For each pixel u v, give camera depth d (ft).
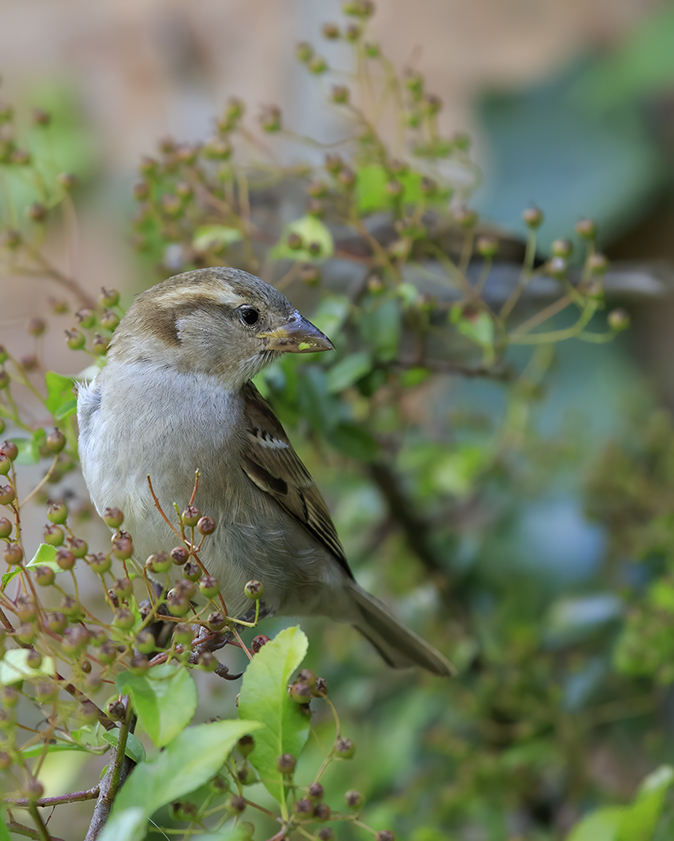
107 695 9.50
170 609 9.32
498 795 9.70
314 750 9.73
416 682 9.80
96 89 11.34
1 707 9.31
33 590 9.31
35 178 9.66
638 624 9.68
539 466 9.84
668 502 9.78
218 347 9.57
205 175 9.72
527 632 9.77
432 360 9.71
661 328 10.09
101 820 9.31
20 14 12.43
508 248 9.80
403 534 9.78
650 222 10.13
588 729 9.76
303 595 9.64
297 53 9.68
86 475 9.55
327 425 9.62
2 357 9.52
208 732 9.29
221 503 9.57
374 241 9.62
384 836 9.32
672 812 9.52
